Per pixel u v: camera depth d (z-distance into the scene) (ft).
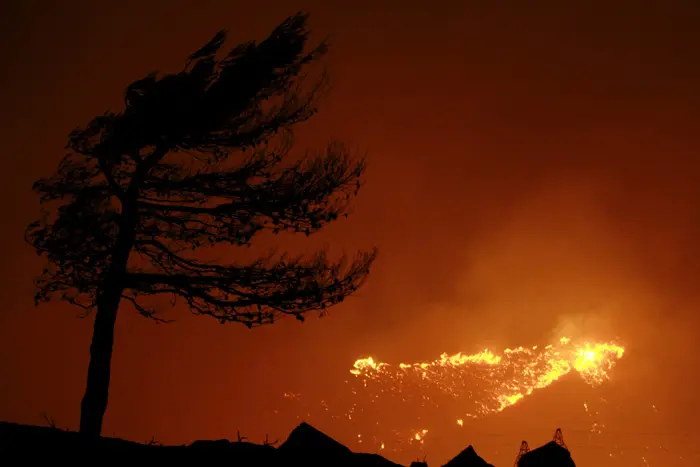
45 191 39.58
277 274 40.45
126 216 40.19
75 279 39.68
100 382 37.96
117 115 39.99
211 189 40.91
